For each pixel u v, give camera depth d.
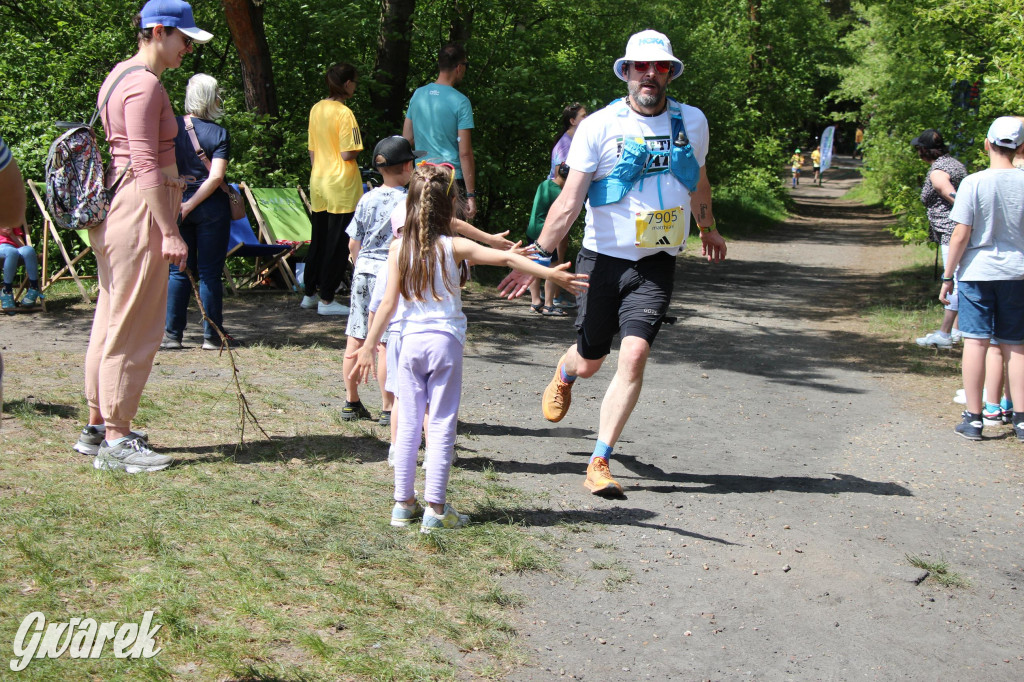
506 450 5.36
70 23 11.90
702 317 11.07
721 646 3.26
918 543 4.34
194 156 7.05
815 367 8.47
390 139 5.31
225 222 7.20
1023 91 9.38
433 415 3.93
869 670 3.18
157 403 5.57
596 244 4.75
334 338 8.07
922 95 17.84
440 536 3.82
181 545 3.54
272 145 12.03
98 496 3.96
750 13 33.84
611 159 4.58
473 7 13.91
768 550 4.13
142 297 4.29
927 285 14.38
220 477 4.35
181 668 2.73
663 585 3.70
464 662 2.97
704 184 5.05
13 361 6.48
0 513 3.67
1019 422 6.21
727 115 24.11
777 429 6.31
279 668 2.78
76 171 4.20
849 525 4.52
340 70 8.80
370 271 5.32
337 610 3.17
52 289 9.55
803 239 24.08
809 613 3.57
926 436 6.29
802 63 36.25
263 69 11.76
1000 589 3.89
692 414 6.56
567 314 10.44
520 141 14.14
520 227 14.23
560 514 4.36
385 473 4.66
